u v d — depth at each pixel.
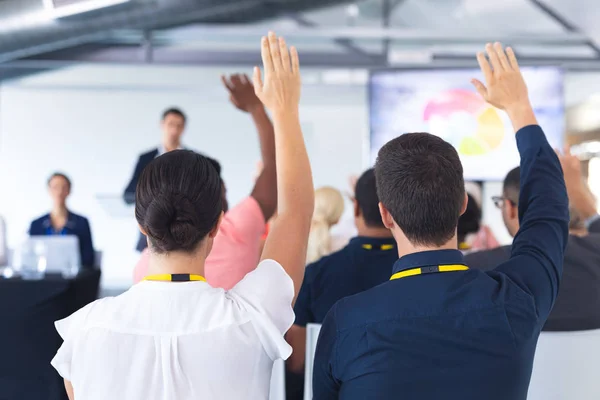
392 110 5.81
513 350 0.97
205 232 0.93
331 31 6.61
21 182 7.28
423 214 1.01
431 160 1.02
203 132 7.47
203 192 0.92
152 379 0.86
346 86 7.15
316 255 2.97
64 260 3.04
